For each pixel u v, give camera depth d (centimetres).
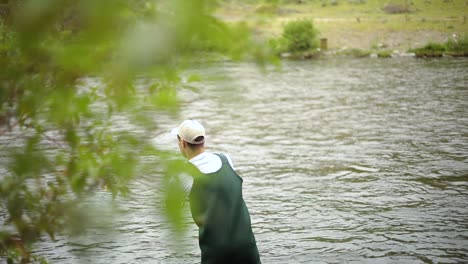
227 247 431
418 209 933
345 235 823
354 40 4566
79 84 143
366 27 5009
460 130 1600
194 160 434
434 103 2081
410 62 3550
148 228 838
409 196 1005
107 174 173
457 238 800
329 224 872
